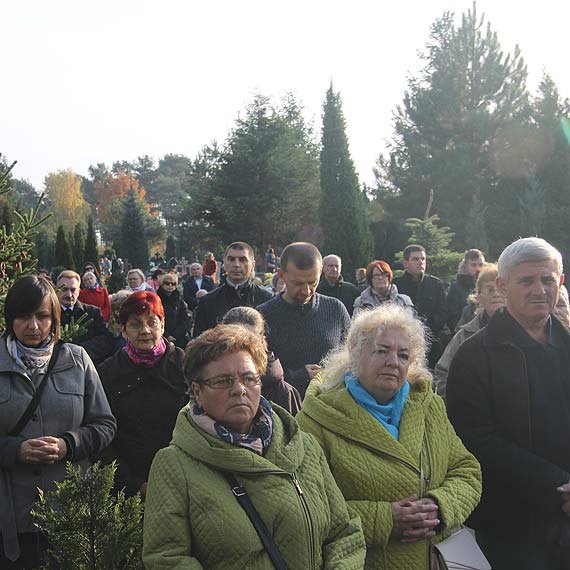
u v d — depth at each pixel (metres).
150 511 2.45
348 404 3.09
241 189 43.12
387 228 35.41
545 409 3.42
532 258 3.42
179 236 50.72
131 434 4.13
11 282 4.27
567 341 3.55
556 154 34.69
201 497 2.40
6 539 3.42
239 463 2.42
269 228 43.78
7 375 3.56
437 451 3.14
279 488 2.46
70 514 3.04
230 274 6.04
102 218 98.19
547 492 3.28
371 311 3.24
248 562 2.37
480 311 5.02
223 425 2.53
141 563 3.11
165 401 4.17
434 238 16.73
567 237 33.03
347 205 32.03
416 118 36.94
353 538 2.63
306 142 50.47
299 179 43.56
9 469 3.49
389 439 3.01
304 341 4.89
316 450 2.73
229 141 44.38
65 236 29.45
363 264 31.84
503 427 3.46
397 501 2.96
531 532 3.41
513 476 3.34
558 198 34.50
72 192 100.12
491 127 35.69
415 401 3.19
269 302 5.01
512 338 3.48
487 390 3.50
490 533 3.54
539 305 3.42
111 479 3.15
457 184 35.12
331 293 8.97
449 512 2.98
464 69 36.41
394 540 2.97
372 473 2.97
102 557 3.01
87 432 3.65
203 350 2.55
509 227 34.22
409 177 36.44
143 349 4.16
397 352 3.06
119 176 101.56
